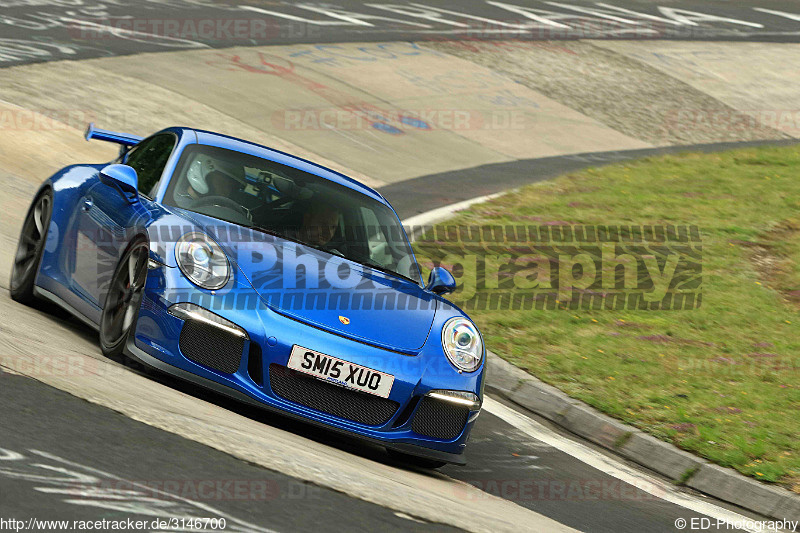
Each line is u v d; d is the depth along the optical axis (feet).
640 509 46.42
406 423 42.78
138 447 31.73
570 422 60.49
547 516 41.11
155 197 47.73
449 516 33.86
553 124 174.40
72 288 50.11
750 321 83.61
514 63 206.59
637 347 74.23
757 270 99.30
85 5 187.73
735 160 154.10
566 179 137.59
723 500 51.90
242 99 146.41
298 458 35.81
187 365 40.60
